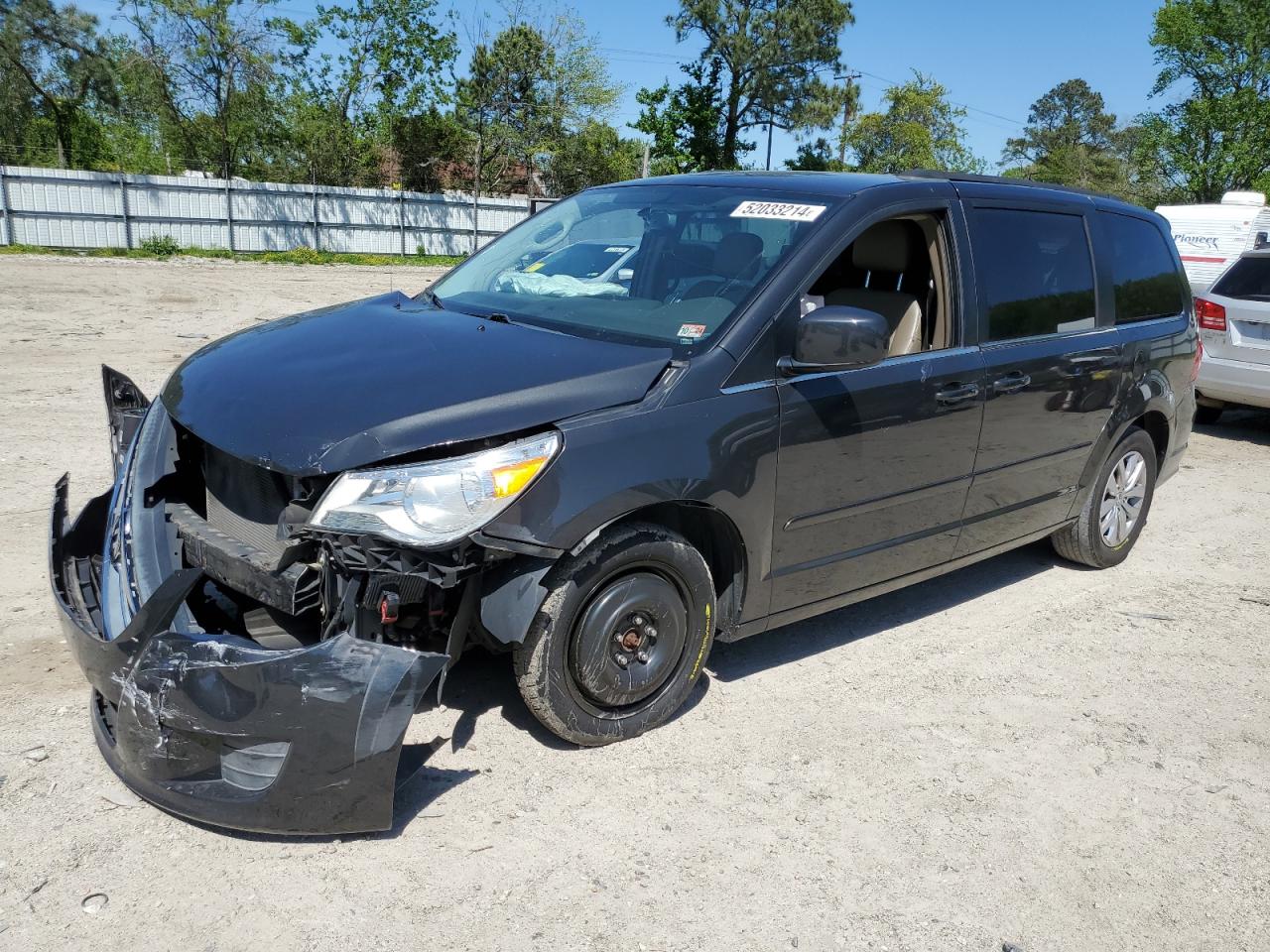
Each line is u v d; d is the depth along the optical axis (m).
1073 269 4.84
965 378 4.11
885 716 3.83
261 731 2.60
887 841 3.07
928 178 4.20
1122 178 96.50
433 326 3.55
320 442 2.76
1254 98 44.19
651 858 2.90
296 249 31.64
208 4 35.91
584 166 43.66
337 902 2.62
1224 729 3.93
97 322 13.12
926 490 4.10
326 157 40.00
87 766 3.12
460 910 2.63
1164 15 46.00
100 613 3.11
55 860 2.70
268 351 3.37
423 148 41.59
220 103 37.53
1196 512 6.93
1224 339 9.12
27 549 4.76
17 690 3.53
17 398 8.02
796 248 3.62
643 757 3.39
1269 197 45.00
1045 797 3.38
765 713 3.77
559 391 3.03
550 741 3.42
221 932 2.49
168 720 2.65
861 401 3.70
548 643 3.05
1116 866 3.05
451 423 2.83
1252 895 2.97
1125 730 3.87
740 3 51.66
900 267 4.25
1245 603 5.27
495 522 2.79
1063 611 5.03
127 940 2.45
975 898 2.86
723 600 3.63
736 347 3.38
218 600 3.16
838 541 3.83
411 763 2.88
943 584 5.32
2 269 20.45
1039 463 4.70
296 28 38.31
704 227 3.90
